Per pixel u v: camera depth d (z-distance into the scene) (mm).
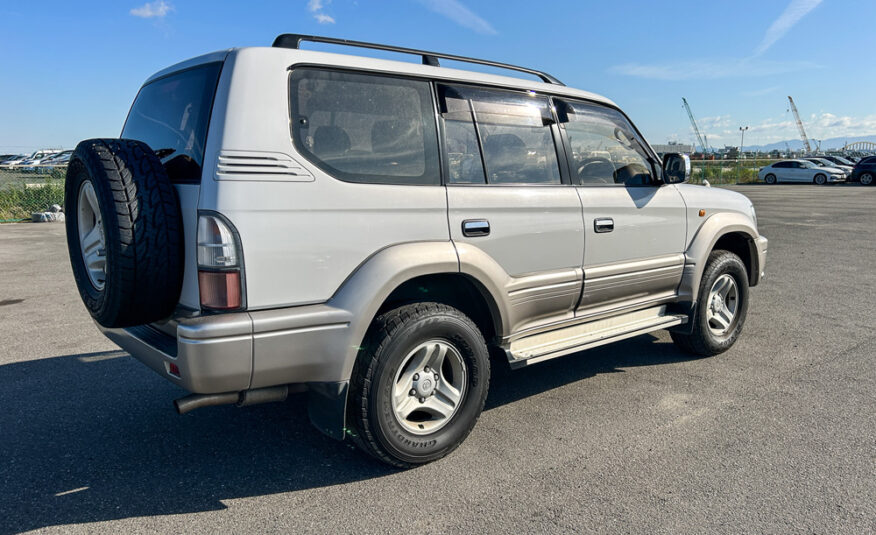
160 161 2854
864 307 6598
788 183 36156
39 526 2615
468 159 3342
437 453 3160
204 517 2693
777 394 4113
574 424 3666
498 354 3625
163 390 4262
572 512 2705
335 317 2750
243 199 2549
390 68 3096
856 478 2984
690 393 4156
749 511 2697
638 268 4176
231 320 2521
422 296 3375
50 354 5043
